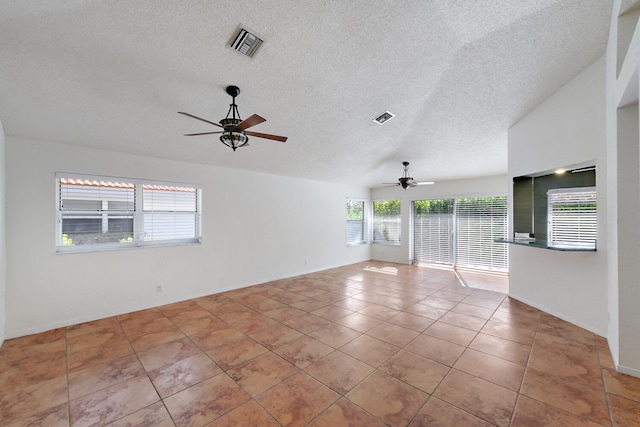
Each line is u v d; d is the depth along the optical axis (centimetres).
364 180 699
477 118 374
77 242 356
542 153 342
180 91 265
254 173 536
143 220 407
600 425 168
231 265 498
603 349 259
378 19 206
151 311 387
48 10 171
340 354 263
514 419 175
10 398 202
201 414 184
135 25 189
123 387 215
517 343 277
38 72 222
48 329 323
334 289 499
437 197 705
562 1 203
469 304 405
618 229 223
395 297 447
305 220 638
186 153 410
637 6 201
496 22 218
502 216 615
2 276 285
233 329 324
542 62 271
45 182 325
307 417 180
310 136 400
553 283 347
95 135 327
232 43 214
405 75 279
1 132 277
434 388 209
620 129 223
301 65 249
